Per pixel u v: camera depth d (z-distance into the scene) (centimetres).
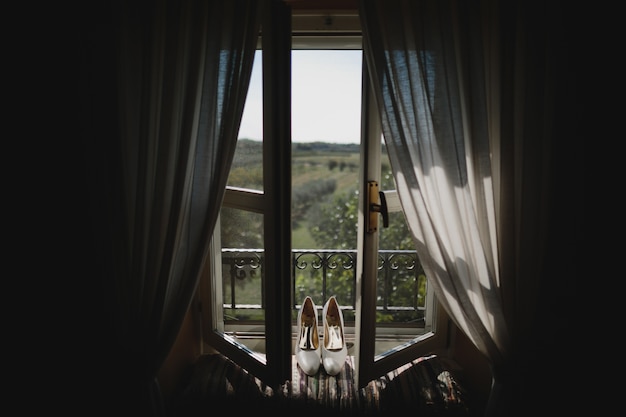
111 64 124
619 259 126
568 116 120
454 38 123
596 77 119
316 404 158
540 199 125
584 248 126
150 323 134
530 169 124
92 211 130
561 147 121
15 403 142
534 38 118
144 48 125
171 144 128
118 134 127
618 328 129
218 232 169
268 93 132
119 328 135
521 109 125
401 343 177
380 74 125
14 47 126
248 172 151
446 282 132
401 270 175
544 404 134
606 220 124
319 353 176
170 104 125
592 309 129
